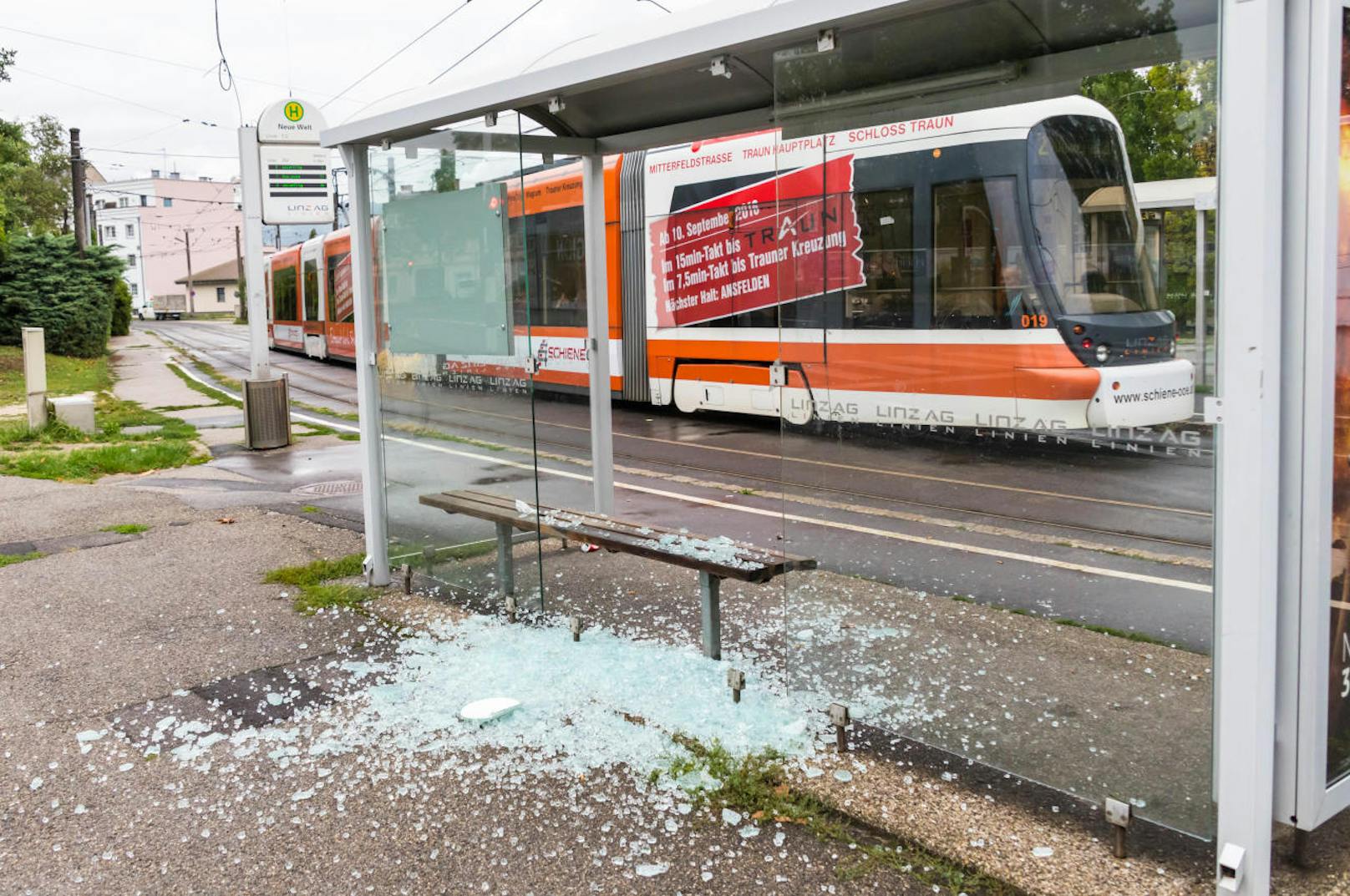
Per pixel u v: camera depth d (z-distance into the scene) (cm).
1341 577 299
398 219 608
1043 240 785
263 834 362
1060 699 423
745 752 402
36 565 723
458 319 581
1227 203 278
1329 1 270
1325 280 278
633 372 1574
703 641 511
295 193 1276
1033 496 755
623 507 924
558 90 480
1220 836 295
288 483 1065
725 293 1404
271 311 3984
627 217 1552
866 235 781
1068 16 377
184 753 423
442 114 543
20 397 2114
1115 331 762
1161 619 517
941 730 400
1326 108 273
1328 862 321
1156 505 721
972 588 558
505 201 543
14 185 3897
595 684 477
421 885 329
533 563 604
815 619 488
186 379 2620
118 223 11756
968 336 809
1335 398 286
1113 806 321
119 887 333
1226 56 275
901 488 779
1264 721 284
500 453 573
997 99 469
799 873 326
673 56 423
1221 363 284
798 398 500
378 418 647
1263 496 277
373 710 463
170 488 1030
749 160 1356
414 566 639
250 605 622
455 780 395
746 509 902
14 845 359
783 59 404
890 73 418
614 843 348
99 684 504
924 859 329
